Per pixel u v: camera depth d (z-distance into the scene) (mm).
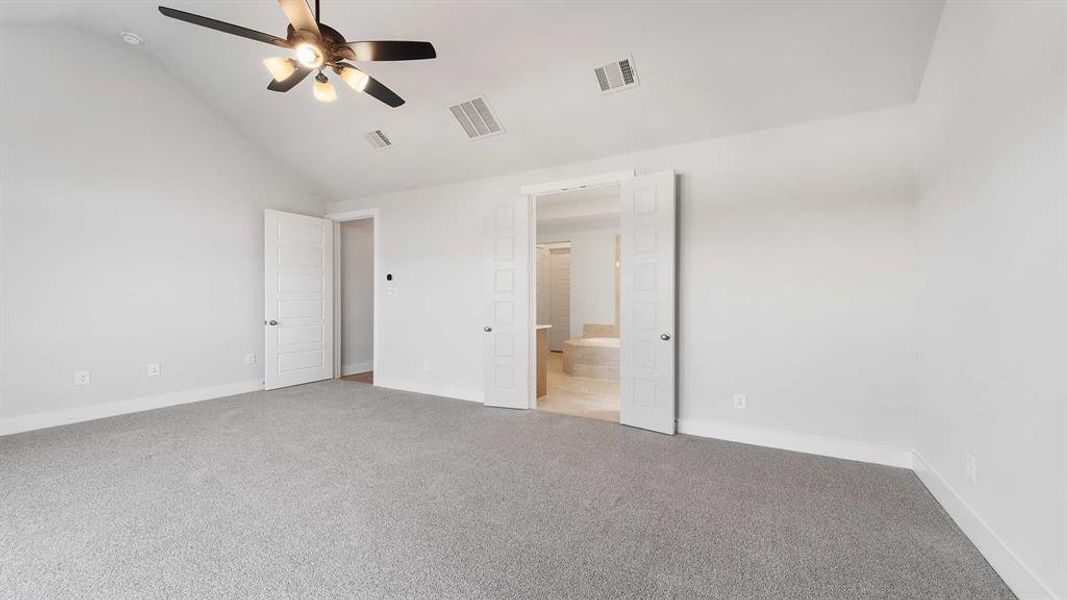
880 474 2574
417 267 4859
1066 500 1281
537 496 2275
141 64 3914
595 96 3162
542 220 6543
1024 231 1525
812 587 1553
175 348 4191
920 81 2533
